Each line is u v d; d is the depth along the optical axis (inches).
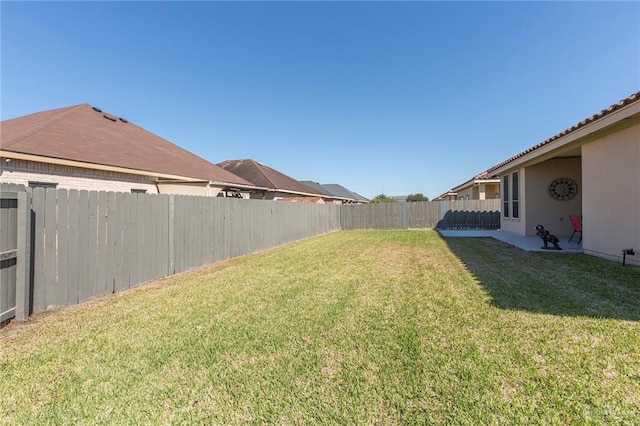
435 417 73.7
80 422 75.7
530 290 175.8
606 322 126.0
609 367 92.6
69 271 170.7
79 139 411.2
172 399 84.4
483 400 79.3
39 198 157.9
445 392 83.3
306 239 548.7
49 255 161.9
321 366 99.4
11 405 82.4
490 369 93.5
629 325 122.6
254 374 96.0
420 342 114.0
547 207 429.7
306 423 73.6
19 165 314.2
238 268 277.0
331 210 749.9
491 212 704.4
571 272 216.4
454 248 371.9
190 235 270.7
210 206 299.3
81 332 131.9
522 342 110.6
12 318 144.9
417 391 84.2
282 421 74.6
